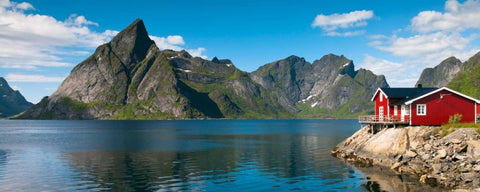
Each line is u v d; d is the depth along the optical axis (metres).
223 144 98.94
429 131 53.59
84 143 102.94
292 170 52.44
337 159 63.09
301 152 76.19
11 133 168.38
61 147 89.75
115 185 42.69
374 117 68.12
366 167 52.72
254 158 66.44
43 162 61.62
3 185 42.94
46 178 46.94
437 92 62.12
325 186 41.47
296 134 150.25
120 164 59.12
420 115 61.78
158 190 40.22
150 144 99.06
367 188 39.84
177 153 75.38
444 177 40.78
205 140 116.19
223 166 56.84
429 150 48.91
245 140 115.38
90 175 49.06
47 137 134.50
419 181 41.91
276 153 74.56
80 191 39.91
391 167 50.03
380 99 73.38
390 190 38.53
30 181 45.12
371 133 65.50
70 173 50.59
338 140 112.31
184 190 40.25
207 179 46.22
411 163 48.09
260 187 41.56
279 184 43.00
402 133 55.47
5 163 60.53
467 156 43.16
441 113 61.97
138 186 42.19
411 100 61.38
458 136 48.56
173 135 147.88
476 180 37.28
